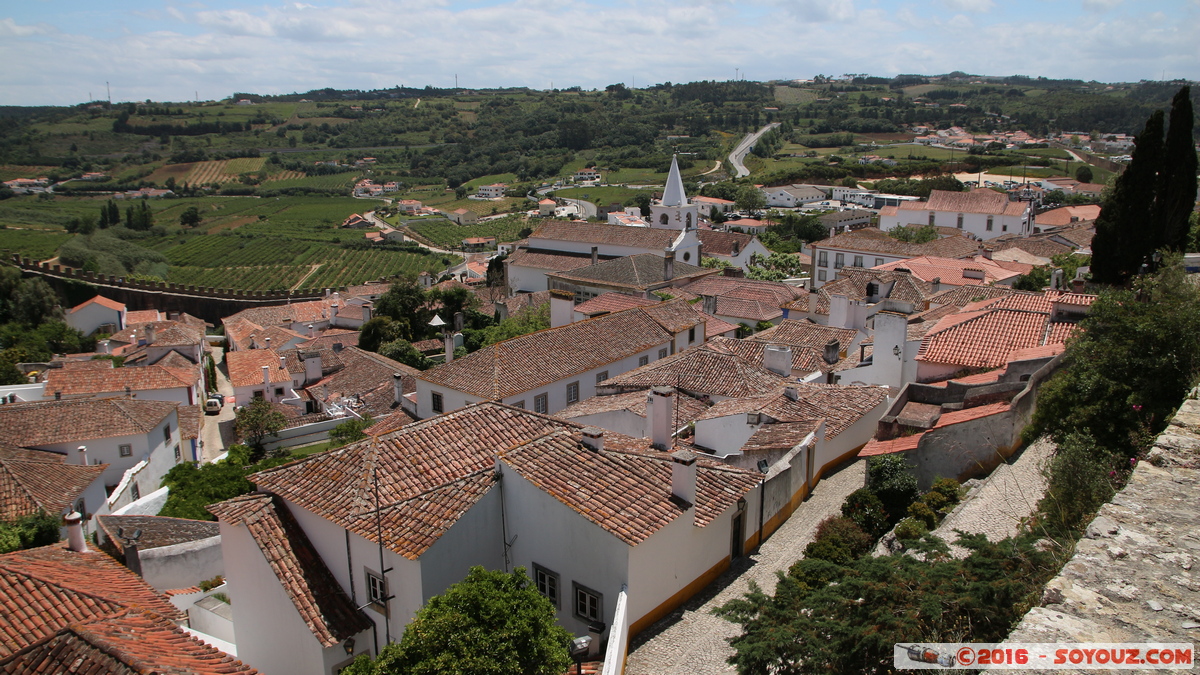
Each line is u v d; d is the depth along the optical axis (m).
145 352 74.31
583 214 189.62
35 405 43.47
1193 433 11.16
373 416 55.41
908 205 107.00
